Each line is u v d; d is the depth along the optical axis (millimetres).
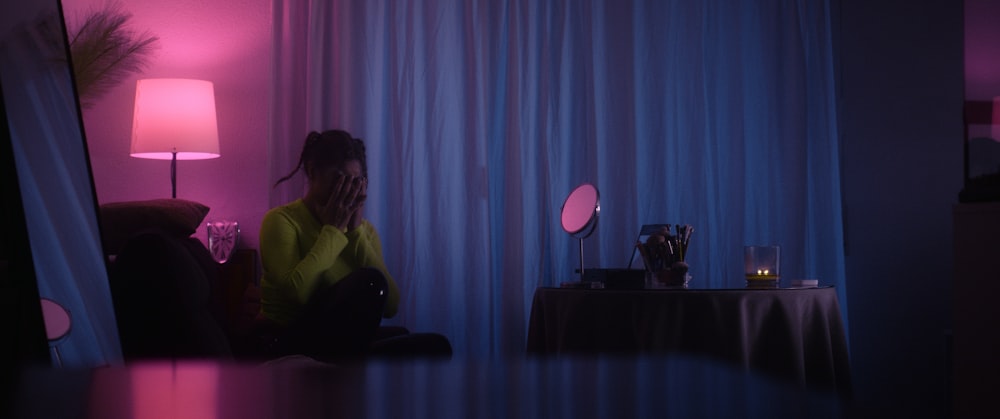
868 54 3529
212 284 2000
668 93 3584
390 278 2744
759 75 3660
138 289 1227
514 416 150
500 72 3574
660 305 2121
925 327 3361
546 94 3533
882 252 3471
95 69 3477
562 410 155
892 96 3453
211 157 3330
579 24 3590
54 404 168
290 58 3467
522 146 3492
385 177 3518
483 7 3531
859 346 3498
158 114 3076
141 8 3539
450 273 3449
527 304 3436
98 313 636
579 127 3574
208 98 3172
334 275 2561
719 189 3602
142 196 3539
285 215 2490
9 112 483
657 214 3537
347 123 3441
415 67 3500
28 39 500
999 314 688
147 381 201
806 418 141
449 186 3479
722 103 3643
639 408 153
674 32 3604
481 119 3494
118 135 3520
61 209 586
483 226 3465
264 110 3576
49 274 569
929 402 3309
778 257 2373
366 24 3496
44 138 541
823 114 3586
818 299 2275
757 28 3672
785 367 2148
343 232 2492
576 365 215
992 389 696
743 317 2100
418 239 3445
